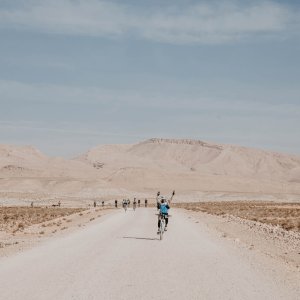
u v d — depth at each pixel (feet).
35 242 80.07
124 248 67.62
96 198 641.81
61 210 279.90
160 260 55.47
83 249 65.92
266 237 101.35
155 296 35.65
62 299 34.12
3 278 42.42
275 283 42.11
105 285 39.63
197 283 41.16
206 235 94.63
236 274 46.34
